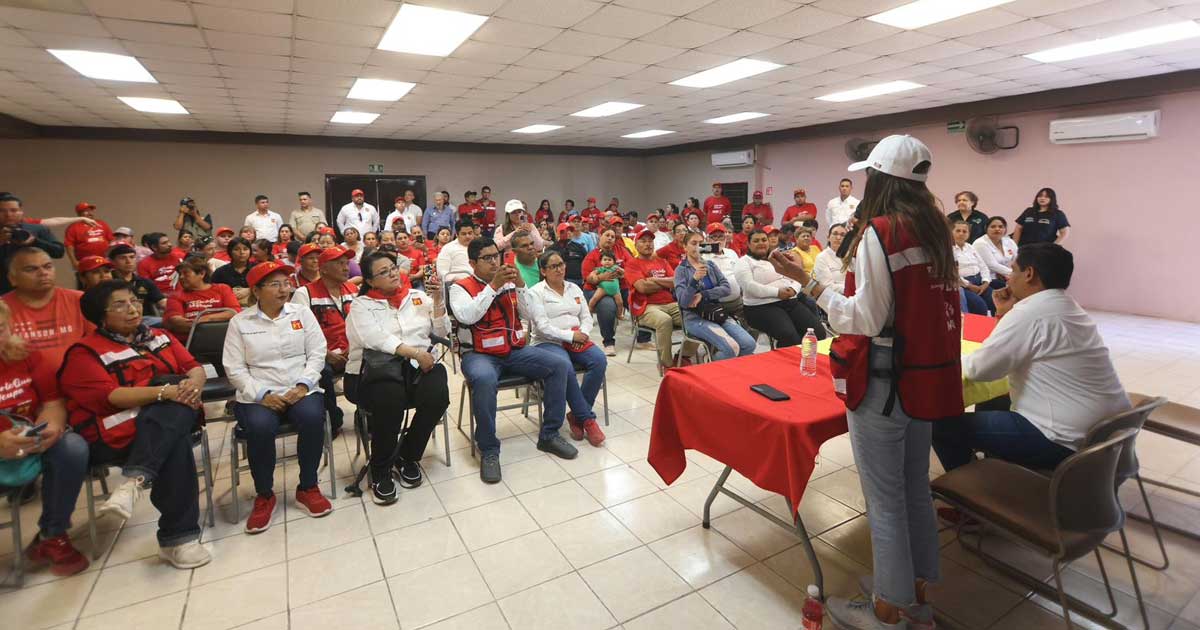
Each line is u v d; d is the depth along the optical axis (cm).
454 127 913
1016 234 629
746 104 748
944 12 400
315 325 263
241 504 257
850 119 884
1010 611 179
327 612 185
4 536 234
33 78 542
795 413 177
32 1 346
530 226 584
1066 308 180
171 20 384
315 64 506
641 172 1363
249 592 196
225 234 627
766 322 415
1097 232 667
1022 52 503
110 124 820
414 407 269
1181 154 598
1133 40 472
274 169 984
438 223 991
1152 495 247
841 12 397
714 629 174
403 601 190
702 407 204
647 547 218
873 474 155
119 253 383
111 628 179
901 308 141
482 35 434
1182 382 401
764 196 1076
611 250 539
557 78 581
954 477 179
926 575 164
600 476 278
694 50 486
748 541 221
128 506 193
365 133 966
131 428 216
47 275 243
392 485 257
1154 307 633
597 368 324
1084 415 178
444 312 297
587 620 179
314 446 246
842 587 191
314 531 233
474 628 177
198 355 270
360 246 637
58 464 202
